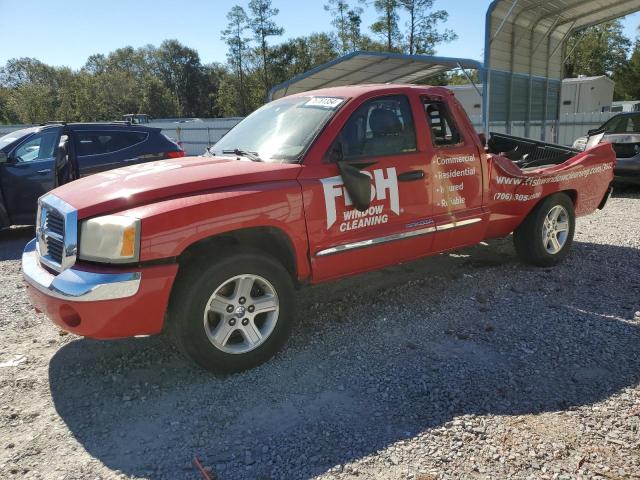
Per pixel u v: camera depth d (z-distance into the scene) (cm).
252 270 354
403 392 333
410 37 5150
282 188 367
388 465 266
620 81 5200
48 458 282
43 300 337
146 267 319
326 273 404
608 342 390
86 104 7731
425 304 480
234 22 6372
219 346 349
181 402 332
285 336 379
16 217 834
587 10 1543
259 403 327
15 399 342
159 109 8150
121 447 290
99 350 411
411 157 439
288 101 476
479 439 284
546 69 1759
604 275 545
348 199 401
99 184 364
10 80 9688
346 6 5900
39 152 850
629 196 1060
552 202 561
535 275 551
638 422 294
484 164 496
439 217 464
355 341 410
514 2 1262
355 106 416
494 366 361
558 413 305
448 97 487
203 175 357
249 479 261
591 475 255
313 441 288
